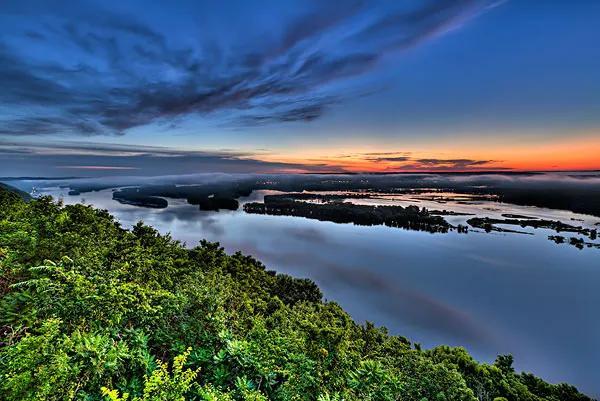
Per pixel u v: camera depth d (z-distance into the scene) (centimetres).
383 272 14338
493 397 2289
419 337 9406
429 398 1010
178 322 643
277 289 4478
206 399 401
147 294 649
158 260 1363
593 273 13775
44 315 486
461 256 16238
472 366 2714
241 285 2733
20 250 820
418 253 16900
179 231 17625
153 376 362
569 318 10525
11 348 351
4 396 312
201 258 2778
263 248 16862
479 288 12775
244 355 554
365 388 611
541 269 14250
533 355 8625
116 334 497
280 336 714
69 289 518
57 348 375
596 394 7144
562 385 2952
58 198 1441
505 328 9944
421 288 12825
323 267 14675
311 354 752
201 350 565
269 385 538
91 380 393
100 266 753
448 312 10931
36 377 328
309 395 593
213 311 691
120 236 1611
